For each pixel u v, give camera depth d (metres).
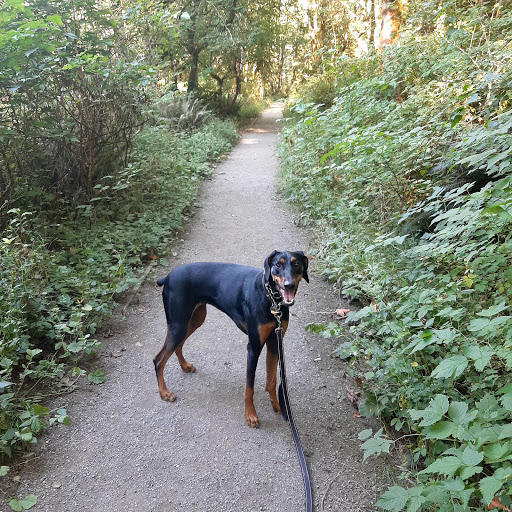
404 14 9.78
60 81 5.95
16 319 3.70
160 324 4.71
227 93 21.36
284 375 3.19
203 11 15.87
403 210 5.43
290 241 6.84
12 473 2.82
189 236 7.01
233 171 11.02
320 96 14.16
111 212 6.60
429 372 3.25
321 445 3.17
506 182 2.72
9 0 4.96
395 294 4.18
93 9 6.34
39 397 3.45
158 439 3.20
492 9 7.54
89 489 2.78
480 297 3.59
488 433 2.01
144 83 6.21
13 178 5.73
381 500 2.13
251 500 2.75
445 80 6.40
